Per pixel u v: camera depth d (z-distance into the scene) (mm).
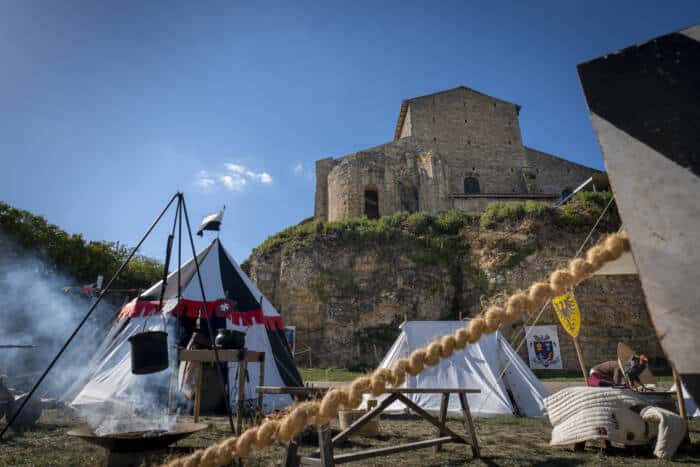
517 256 20781
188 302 7656
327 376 15688
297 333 20906
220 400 6992
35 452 3980
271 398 7449
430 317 20516
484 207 28969
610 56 1176
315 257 22484
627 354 5328
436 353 1555
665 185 1009
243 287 8516
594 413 4227
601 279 19406
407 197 30375
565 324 7105
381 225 23375
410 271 21578
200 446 4195
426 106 34688
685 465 3646
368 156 30938
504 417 6918
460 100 35219
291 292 21828
